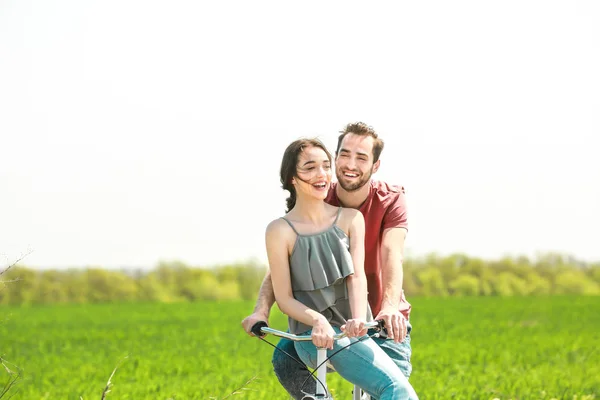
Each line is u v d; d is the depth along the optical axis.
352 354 8.55
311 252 8.94
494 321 41.41
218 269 77.75
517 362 24.58
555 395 17.36
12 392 18.27
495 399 15.61
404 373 10.12
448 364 23.83
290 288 8.93
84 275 71.81
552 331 35.75
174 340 33.28
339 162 9.66
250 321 8.91
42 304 64.75
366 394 9.79
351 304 8.85
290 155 9.04
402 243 9.70
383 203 9.91
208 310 54.09
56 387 20.02
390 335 8.57
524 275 80.12
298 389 9.73
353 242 9.07
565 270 81.50
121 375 22.11
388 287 9.15
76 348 30.61
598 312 47.84
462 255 79.75
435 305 55.31
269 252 8.99
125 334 36.28
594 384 19.66
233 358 26.20
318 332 8.33
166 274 75.81
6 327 40.50
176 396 17.11
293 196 9.36
